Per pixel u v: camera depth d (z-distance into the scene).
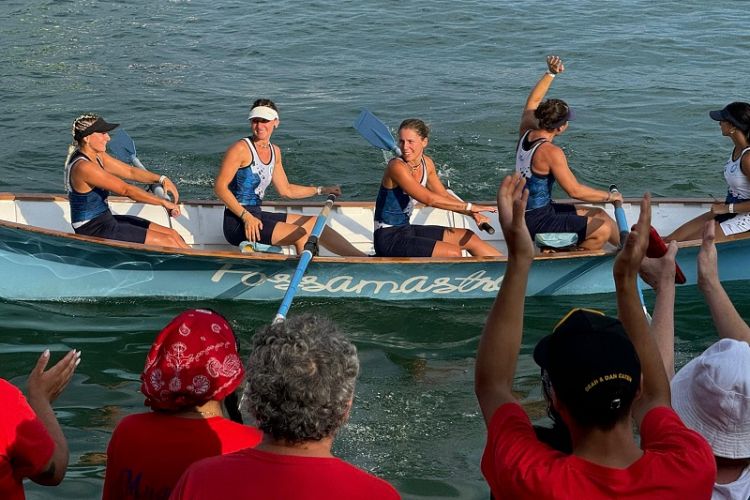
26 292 7.22
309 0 18.33
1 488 2.71
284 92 13.09
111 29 15.95
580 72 14.17
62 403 5.66
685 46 15.51
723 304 2.98
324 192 7.73
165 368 2.59
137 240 7.25
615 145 11.23
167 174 10.28
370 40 15.78
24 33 15.46
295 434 2.19
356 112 12.32
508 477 2.10
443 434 5.44
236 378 2.66
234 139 11.31
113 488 2.65
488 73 14.10
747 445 2.56
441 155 10.90
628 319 2.41
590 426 2.11
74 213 7.20
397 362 6.43
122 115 12.00
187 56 14.67
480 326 7.04
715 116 7.48
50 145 10.98
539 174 7.36
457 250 7.33
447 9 17.70
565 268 7.41
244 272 7.19
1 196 7.86
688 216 8.54
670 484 2.05
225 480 2.15
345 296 7.42
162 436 2.61
